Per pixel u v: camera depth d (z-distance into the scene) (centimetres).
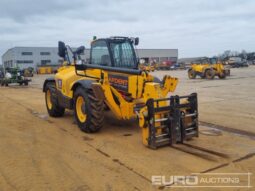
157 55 9275
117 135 646
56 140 619
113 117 821
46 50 8638
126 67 727
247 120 787
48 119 840
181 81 2322
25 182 418
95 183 411
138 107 605
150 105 534
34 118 859
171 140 561
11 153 540
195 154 518
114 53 702
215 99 1205
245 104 1062
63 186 404
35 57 8519
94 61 752
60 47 783
